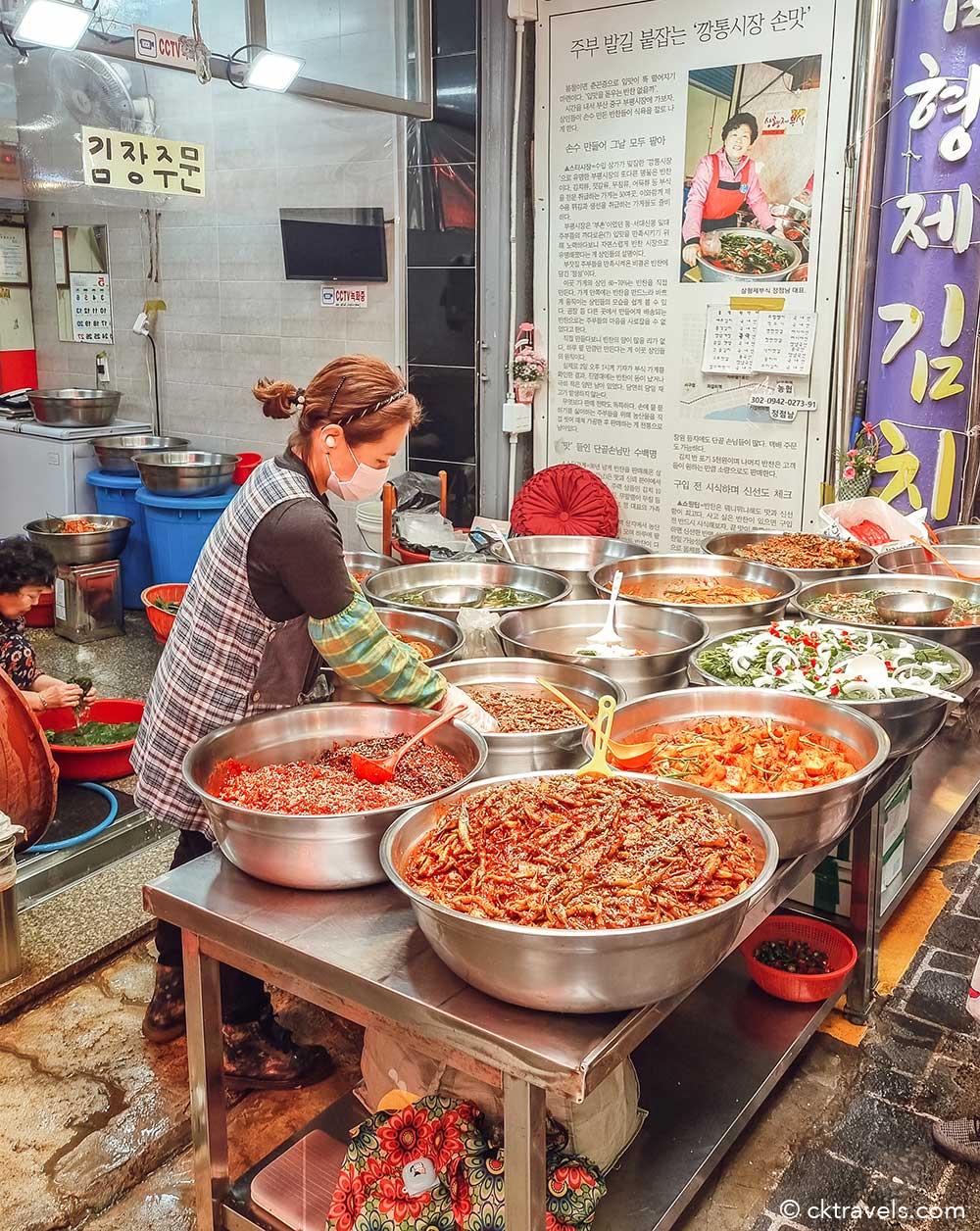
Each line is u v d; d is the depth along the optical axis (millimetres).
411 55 4215
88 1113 2408
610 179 4797
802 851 1833
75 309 7090
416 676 2094
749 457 4660
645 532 5070
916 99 3791
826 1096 2465
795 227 4328
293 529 2002
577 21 4730
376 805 1811
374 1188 1788
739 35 4305
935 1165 2262
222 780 1948
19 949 2826
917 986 2879
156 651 5418
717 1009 2521
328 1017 2801
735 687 2246
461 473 5465
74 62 3713
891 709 2225
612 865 1525
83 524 5719
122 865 3420
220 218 6090
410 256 5355
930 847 3246
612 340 4961
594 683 2346
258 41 3570
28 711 3227
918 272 3912
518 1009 1474
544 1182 1522
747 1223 2109
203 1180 1981
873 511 3869
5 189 3967
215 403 6480
